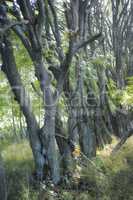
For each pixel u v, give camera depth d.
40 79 6.49
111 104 9.71
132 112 10.35
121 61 10.99
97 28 10.22
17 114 9.89
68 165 6.73
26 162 7.40
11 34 6.96
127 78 10.52
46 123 6.51
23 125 11.11
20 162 7.38
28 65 8.27
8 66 6.41
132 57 11.41
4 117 10.20
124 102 9.30
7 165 7.03
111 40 11.05
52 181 6.44
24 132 10.73
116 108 10.05
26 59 8.19
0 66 6.80
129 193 6.28
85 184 6.52
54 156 6.52
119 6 11.30
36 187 6.36
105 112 9.77
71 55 6.32
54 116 6.54
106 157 7.82
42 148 6.55
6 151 8.15
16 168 6.87
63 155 6.80
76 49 6.34
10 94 8.78
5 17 6.28
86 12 6.99
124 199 6.22
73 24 6.83
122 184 6.40
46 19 7.30
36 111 7.72
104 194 6.25
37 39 6.28
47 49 7.16
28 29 6.19
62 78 6.55
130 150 8.25
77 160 6.89
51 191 6.16
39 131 6.57
